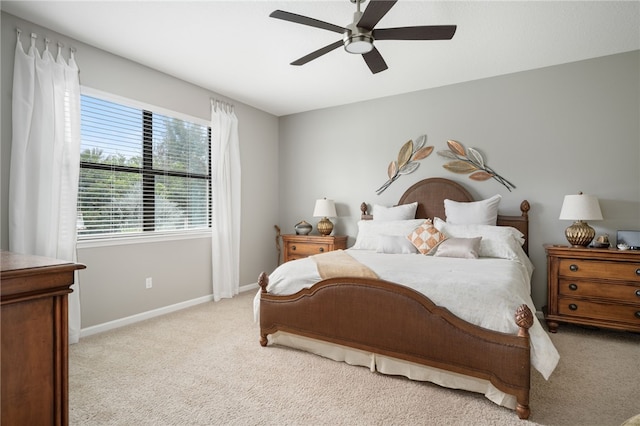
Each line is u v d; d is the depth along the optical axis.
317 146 4.89
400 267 2.50
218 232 4.05
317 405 1.86
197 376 2.19
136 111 3.37
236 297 4.22
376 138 4.41
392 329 2.12
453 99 3.91
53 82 2.67
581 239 3.02
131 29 2.70
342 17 2.54
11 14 2.50
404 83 3.88
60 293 0.72
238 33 2.76
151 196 3.50
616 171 3.17
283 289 2.62
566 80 3.36
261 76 3.66
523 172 3.56
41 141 2.60
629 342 2.80
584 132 3.29
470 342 1.88
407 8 2.41
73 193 2.76
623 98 3.14
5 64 2.49
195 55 3.15
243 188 4.61
